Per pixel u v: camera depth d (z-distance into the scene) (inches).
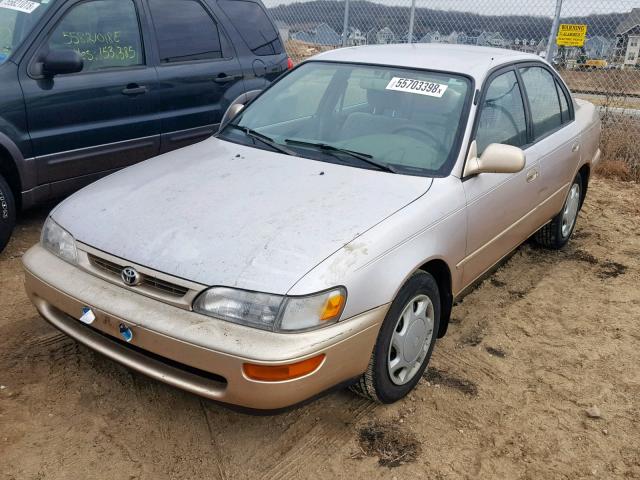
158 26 217.5
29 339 143.2
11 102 177.0
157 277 105.1
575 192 210.4
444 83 147.9
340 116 150.8
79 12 195.6
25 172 183.0
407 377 127.1
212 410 123.1
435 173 132.3
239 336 98.0
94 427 116.9
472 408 128.7
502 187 148.5
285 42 375.2
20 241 195.2
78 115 193.3
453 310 169.6
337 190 123.6
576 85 320.5
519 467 113.6
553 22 307.7
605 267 202.4
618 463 116.0
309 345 98.2
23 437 113.3
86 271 114.8
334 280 102.2
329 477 108.3
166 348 102.0
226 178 130.1
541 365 145.9
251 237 108.1
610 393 136.4
